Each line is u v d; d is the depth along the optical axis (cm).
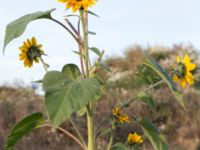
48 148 625
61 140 650
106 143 568
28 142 621
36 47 217
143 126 219
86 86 171
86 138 674
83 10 192
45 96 171
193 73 219
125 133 556
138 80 237
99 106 767
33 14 193
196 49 1299
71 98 169
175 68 218
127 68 1178
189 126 771
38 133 644
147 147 604
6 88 1008
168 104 817
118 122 222
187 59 219
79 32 199
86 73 199
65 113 168
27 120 203
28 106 770
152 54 1319
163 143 217
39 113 202
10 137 207
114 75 1128
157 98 830
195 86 221
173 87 197
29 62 217
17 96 898
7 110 731
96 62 202
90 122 205
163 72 203
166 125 772
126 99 837
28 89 935
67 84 173
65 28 198
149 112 789
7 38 189
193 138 730
